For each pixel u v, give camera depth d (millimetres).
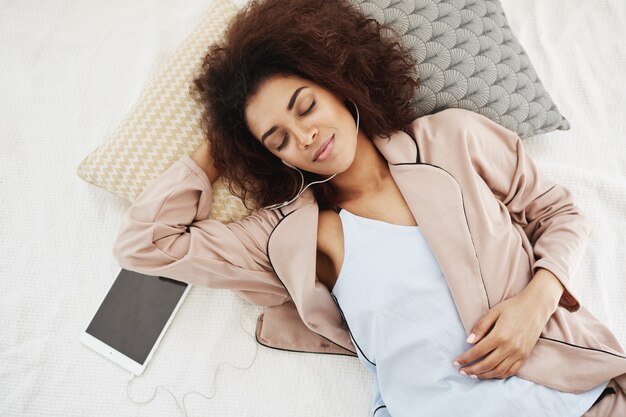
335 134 1014
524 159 1135
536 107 1293
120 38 1557
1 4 1584
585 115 1386
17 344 1308
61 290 1348
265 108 1016
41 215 1406
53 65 1546
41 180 1437
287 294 1249
